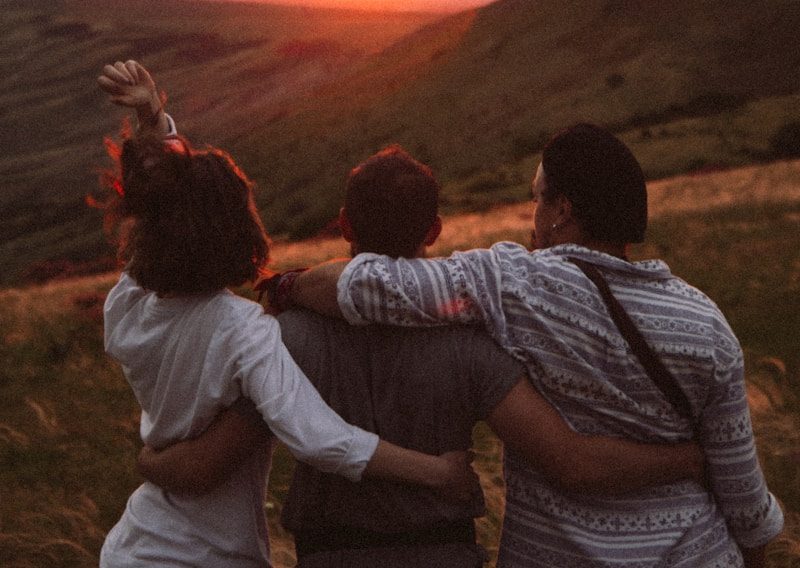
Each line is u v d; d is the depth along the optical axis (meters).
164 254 1.97
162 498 2.15
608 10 141.50
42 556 4.22
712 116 89.88
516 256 2.04
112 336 2.12
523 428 1.98
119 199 2.07
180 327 2.04
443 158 110.44
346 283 1.96
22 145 195.12
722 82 109.38
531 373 2.01
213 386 2.00
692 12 130.38
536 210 2.19
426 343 2.01
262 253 2.08
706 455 2.07
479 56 146.38
